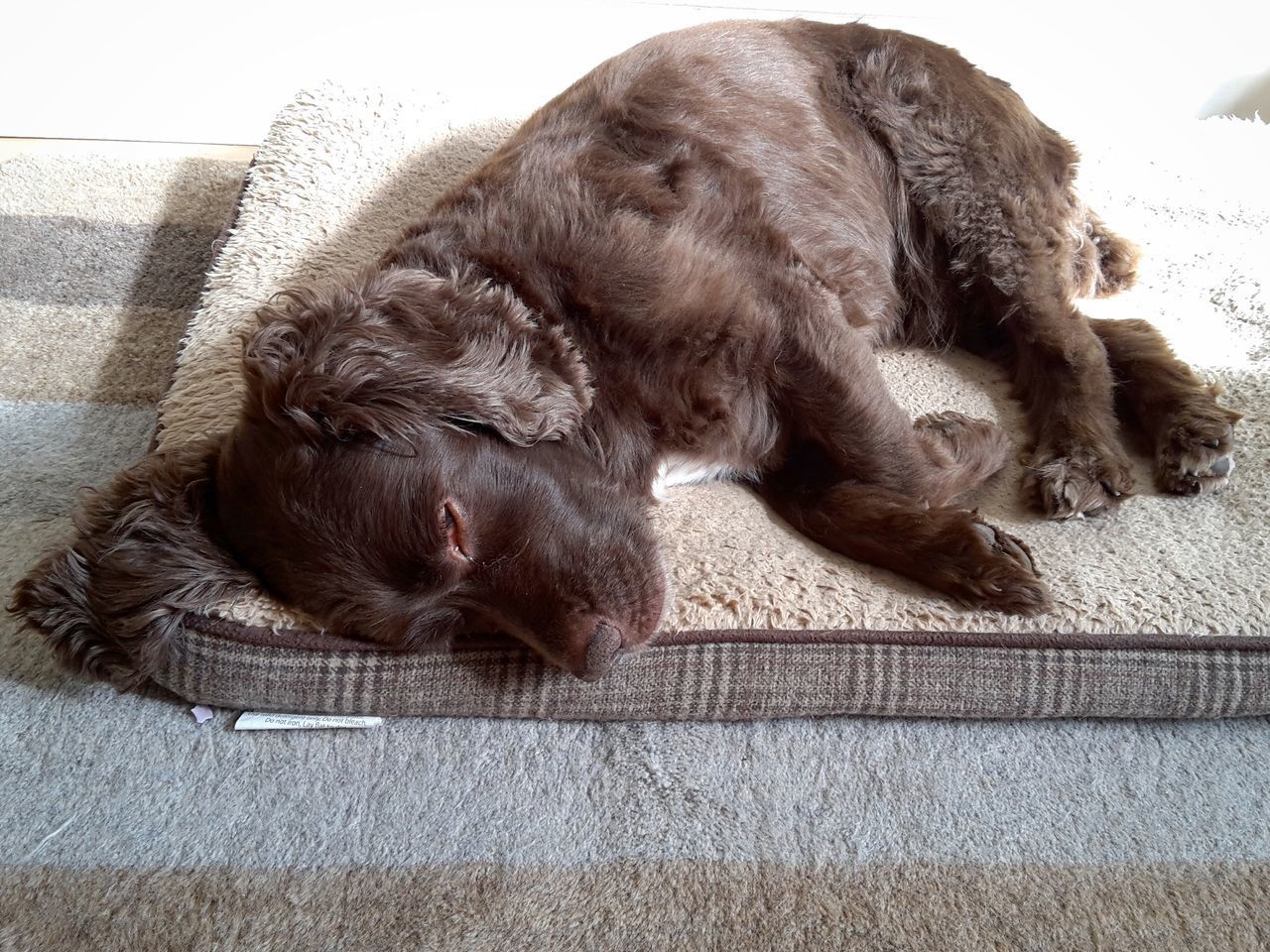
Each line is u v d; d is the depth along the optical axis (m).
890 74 0.75
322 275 0.79
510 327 0.56
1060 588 0.58
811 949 0.50
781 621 0.58
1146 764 0.56
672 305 0.59
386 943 0.51
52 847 0.55
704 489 0.68
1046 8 1.13
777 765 0.57
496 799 0.56
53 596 0.57
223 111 1.13
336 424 0.51
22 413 0.82
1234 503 0.65
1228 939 0.50
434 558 0.53
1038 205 0.74
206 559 0.57
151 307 0.93
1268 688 0.56
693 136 0.65
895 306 0.77
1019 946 0.50
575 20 1.13
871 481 0.64
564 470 0.57
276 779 0.57
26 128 1.13
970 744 0.57
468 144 0.92
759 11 1.14
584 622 0.54
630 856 0.54
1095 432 0.67
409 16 1.10
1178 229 0.87
